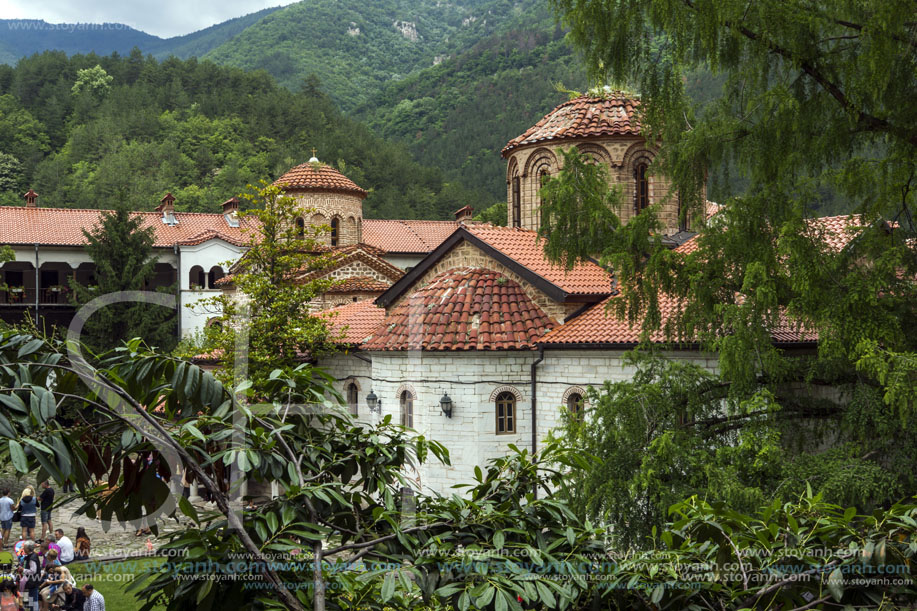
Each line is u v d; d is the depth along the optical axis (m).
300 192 35.75
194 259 50.66
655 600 5.50
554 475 6.83
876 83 12.91
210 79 130.25
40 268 54.19
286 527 5.69
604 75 15.21
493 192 115.25
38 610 12.70
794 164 14.05
